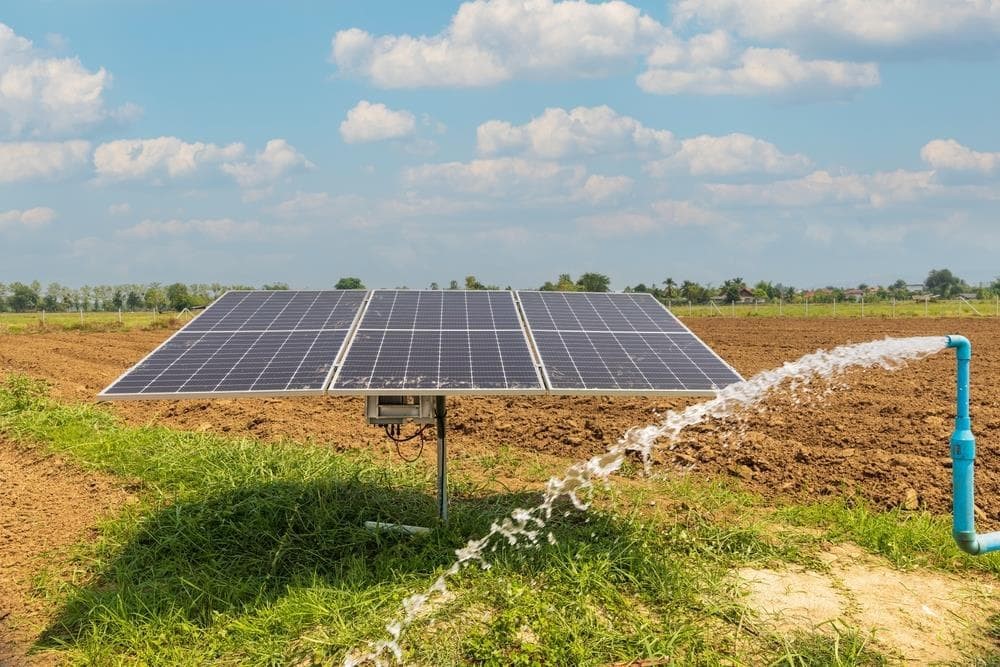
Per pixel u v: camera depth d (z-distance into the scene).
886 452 11.65
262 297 10.64
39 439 13.55
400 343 8.75
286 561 8.05
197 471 10.84
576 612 6.62
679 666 5.86
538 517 8.95
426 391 7.50
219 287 77.88
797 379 18.81
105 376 22.36
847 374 19.50
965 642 6.30
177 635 6.77
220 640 6.63
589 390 7.65
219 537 8.55
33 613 7.41
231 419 15.39
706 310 57.75
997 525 8.62
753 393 16.80
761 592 7.19
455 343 8.80
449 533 8.28
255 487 9.60
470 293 10.77
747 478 10.59
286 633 6.64
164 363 8.40
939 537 8.13
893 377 18.84
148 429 13.73
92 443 12.70
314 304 10.30
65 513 9.88
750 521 8.89
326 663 6.15
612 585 7.20
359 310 9.94
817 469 10.79
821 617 6.71
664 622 6.56
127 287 85.62
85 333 40.09
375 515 9.00
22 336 37.81
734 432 13.03
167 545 8.44
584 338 9.24
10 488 10.95
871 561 7.89
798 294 83.38
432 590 7.14
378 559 7.88
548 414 15.20
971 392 16.50
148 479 10.92
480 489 10.23
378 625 6.58
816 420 13.78
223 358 8.50
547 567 7.40
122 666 6.35
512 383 7.74
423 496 9.77
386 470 10.70
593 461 11.53
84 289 86.00
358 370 7.98
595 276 51.06
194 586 7.41
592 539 8.19
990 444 11.80
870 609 6.86
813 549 8.16
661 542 8.19
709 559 7.92
